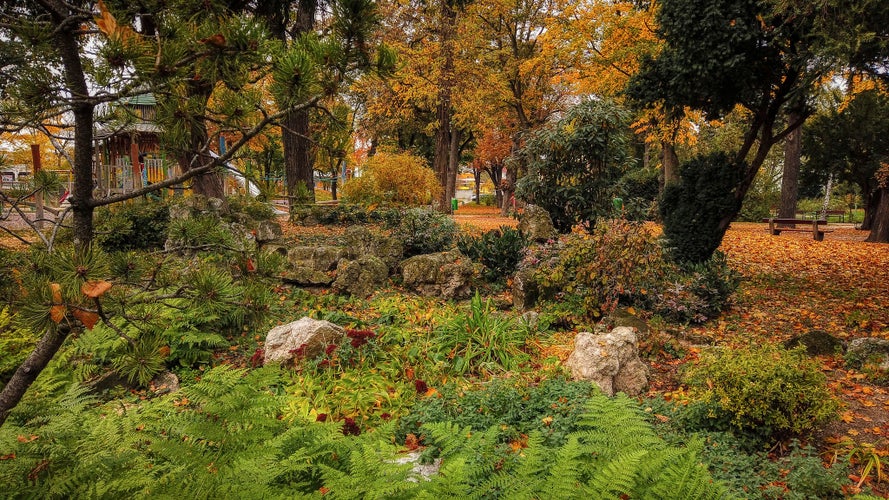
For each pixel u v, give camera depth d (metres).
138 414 3.29
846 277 11.11
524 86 27.66
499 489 2.83
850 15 7.51
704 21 9.00
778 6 8.06
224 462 2.36
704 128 29.47
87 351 5.11
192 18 1.74
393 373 5.34
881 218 17.00
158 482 2.24
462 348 6.10
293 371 5.21
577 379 5.14
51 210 1.85
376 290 8.88
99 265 1.53
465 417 4.21
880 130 18.58
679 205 11.55
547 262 8.21
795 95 9.12
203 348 5.92
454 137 31.12
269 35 1.77
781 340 6.84
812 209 38.56
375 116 28.59
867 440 4.14
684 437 4.03
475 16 24.44
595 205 12.48
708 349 6.26
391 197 18.83
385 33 19.28
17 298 1.60
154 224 10.28
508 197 29.62
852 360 5.84
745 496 3.14
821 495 3.28
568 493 2.14
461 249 10.56
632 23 18.70
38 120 1.72
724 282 8.38
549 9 24.41
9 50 1.79
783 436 4.16
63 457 2.24
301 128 12.95
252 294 1.96
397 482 2.28
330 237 13.78
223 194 13.48
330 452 3.02
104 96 1.67
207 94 1.92
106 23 1.48
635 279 7.43
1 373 4.55
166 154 1.97
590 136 12.11
